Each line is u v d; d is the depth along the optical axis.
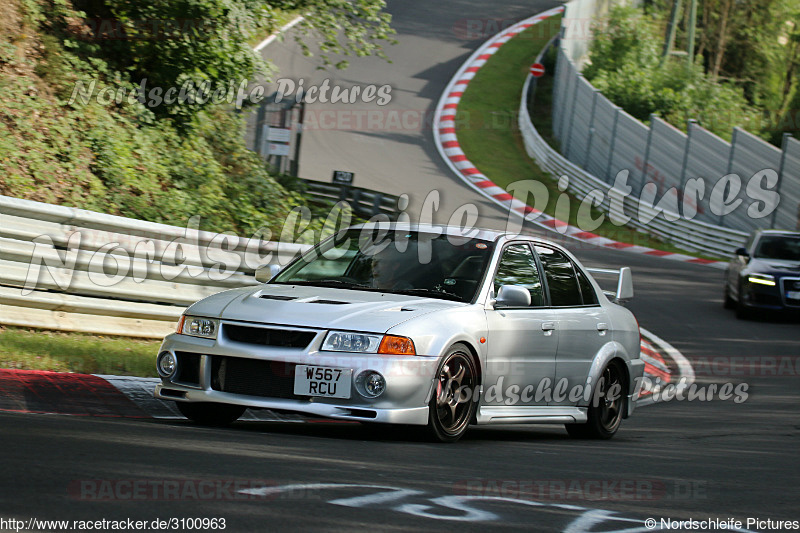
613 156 79.56
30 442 11.50
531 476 12.62
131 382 18.58
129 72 39.09
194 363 15.27
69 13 37.38
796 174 64.31
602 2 101.12
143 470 10.41
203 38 38.53
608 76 92.56
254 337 14.96
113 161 33.12
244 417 17.86
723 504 11.73
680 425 21.92
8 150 29.62
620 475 13.46
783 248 45.06
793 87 123.19
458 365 15.48
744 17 125.06
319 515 9.02
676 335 38.53
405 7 127.31
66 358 19.73
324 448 13.48
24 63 33.47
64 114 33.53
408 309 15.35
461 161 80.81
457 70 105.88
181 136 39.97
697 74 93.62
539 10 132.00
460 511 9.81
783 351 36.22
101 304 23.11
